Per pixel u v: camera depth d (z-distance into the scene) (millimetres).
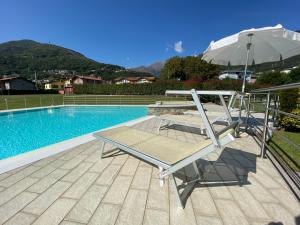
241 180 2334
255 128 5215
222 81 19344
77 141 4012
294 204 1850
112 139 2684
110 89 28312
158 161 1946
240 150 3473
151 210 1772
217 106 10367
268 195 2004
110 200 1931
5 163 2840
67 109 13766
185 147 2316
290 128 5180
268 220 1634
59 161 2938
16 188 2154
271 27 3793
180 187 2176
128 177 2426
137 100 17531
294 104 4863
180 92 2039
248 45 4430
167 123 5926
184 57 40062
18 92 33125
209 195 2010
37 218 1669
